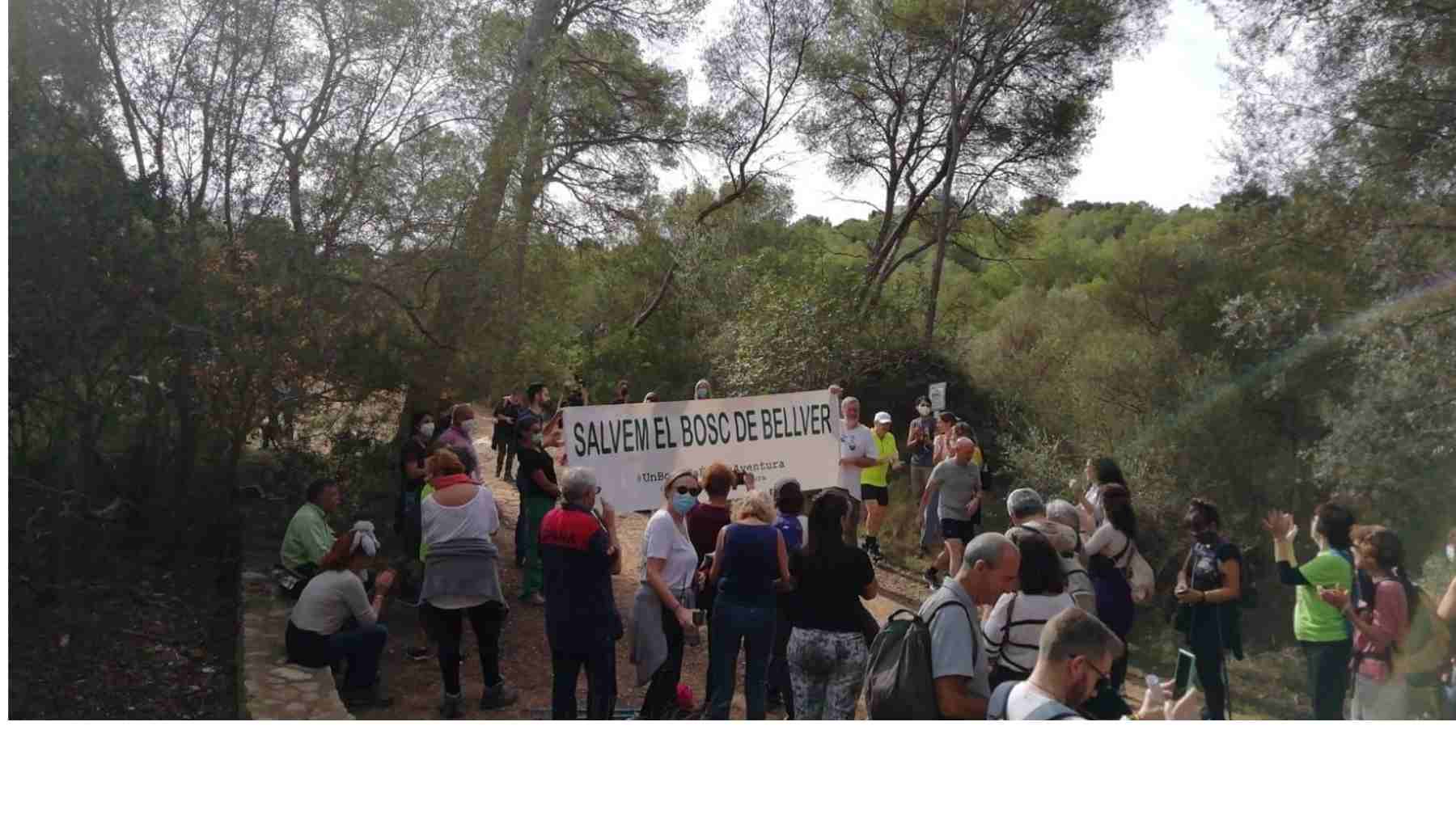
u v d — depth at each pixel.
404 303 10.57
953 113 26.75
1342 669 6.60
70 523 8.19
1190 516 7.61
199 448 9.81
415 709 7.32
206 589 8.91
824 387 21.86
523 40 16.30
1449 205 13.19
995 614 5.05
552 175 23.61
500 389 11.80
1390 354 13.85
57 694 6.77
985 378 24.78
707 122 28.91
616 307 29.55
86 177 7.90
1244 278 20.88
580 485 6.36
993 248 36.12
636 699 8.05
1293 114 14.37
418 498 9.62
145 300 8.07
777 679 7.18
